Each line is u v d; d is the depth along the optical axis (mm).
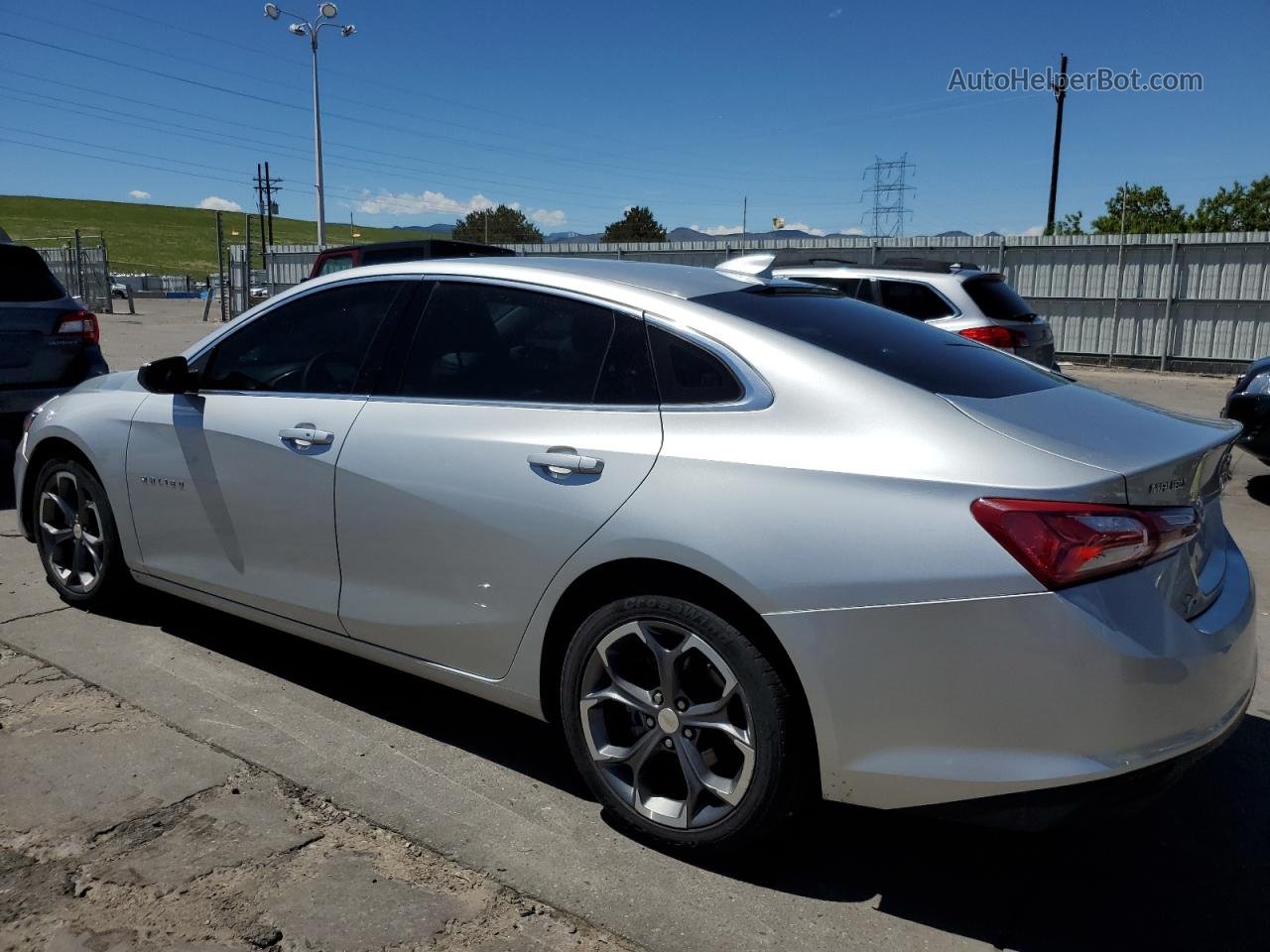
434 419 3082
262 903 2459
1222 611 2533
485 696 3066
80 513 4332
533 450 2826
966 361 2975
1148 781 2270
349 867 2625
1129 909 2572
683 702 2631
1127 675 2191
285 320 3668
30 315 6668
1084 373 16922
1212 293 16672
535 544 2793
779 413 2553
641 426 2701
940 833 2916
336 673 3898
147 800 2914
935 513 2287
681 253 20375
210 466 3658
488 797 3010
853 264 9094
